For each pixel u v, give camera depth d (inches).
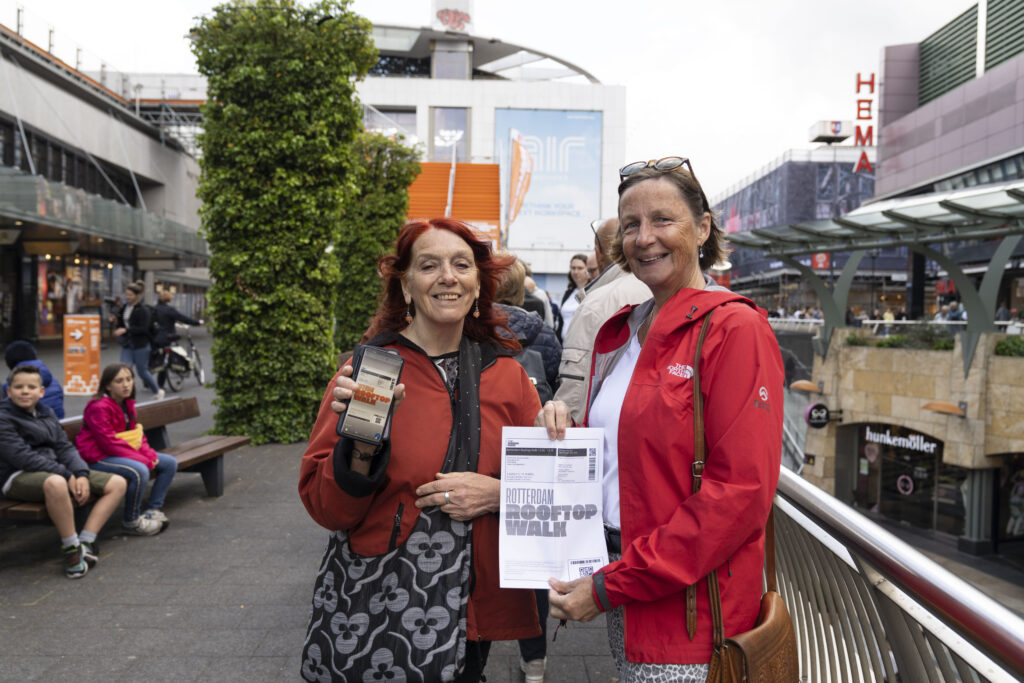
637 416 60.4
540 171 1791.3
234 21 326.3
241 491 254.2
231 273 329.1
